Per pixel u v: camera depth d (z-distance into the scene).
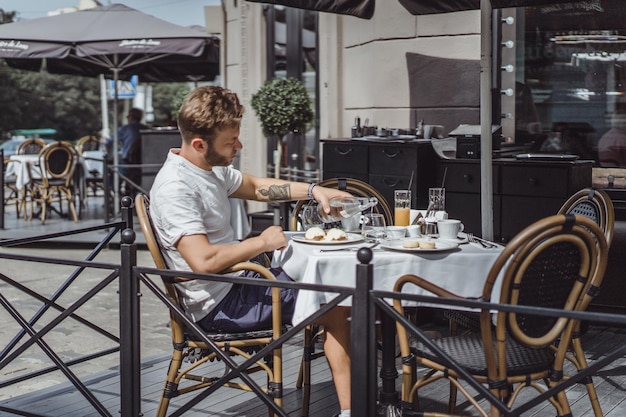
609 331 5.54
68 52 10.77
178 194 3.53
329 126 8.77
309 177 9.49
